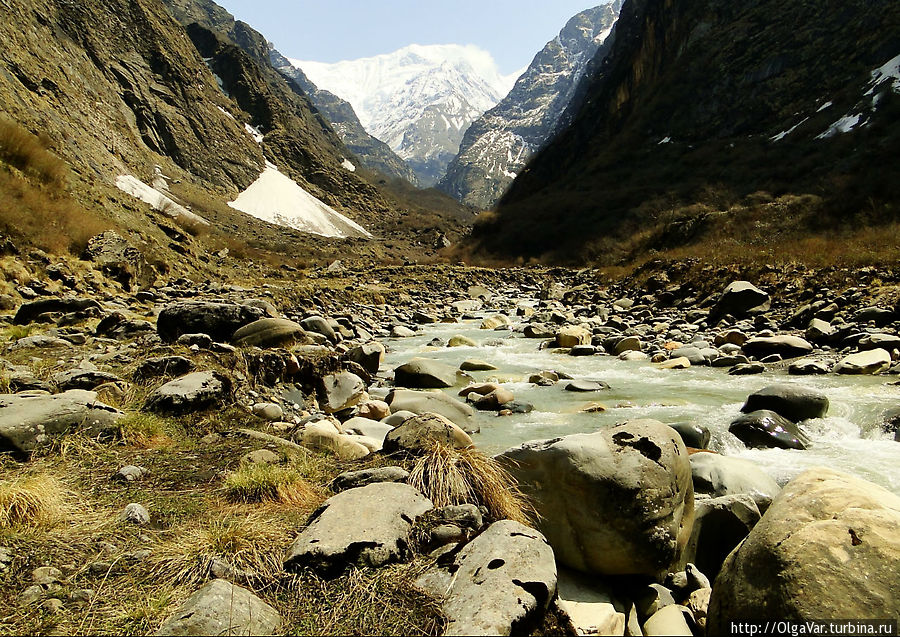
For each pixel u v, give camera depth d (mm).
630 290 22375
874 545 2643
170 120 72562
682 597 3342
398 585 2754
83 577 2744
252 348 7762
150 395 5508
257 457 4398
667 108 59125
